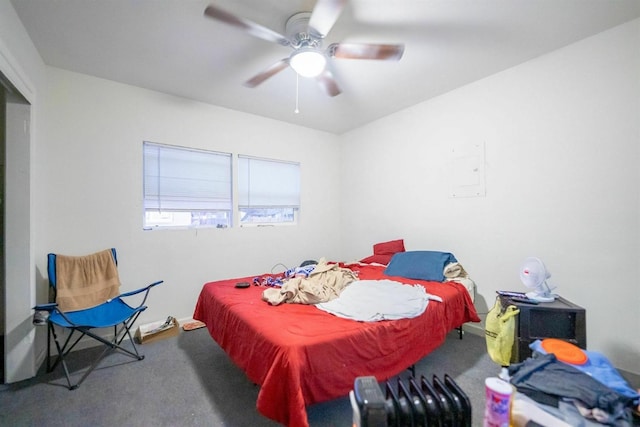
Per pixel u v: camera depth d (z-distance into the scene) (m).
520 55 2.24
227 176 3.28
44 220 2.24
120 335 2.53
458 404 0.98
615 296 1.93
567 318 1.83
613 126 1.93
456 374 1.93
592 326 2.03
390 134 3.53
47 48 2.07
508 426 0.94
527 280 2.02
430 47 2.12
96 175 2.49
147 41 2.01
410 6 1.69
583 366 1.27
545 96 2.23
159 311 2.78
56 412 1.57
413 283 2.38
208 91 2.82
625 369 1.89
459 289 2.28
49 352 1.99
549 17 1.81
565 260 2.15
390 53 1.83
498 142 2.52
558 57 2.16
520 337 1.87
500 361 1.91
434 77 2.58
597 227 2.01
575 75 2.08
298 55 1.76
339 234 4.33
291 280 2.13
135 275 2.67
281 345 1.30
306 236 3.96
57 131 2.32
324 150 4.18
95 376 1.93
